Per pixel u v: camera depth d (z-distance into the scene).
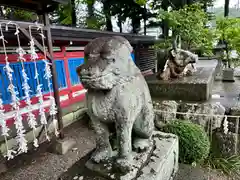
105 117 1.37
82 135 4.79
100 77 1.14
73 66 5.80
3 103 3.97
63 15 8.88
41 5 3.53
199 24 5.35
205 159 2.68
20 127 2.86
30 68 4.52
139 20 10.91
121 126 1.36
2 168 3.47
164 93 3.84
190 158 2.54
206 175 2.36
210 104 3.27
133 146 1.73
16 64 4.22
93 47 1.21
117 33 6.32
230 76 6.08
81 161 1.74
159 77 4.14
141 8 9.98
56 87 3.93
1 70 3.95
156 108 3.42
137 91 1.40
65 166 3.53
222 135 2.91
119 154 1.48
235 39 6.15
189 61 3.88
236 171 2.53
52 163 3.65
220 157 2.76
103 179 1.46
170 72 4.09
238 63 6.91
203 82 3.54
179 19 5.28
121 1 9.70
